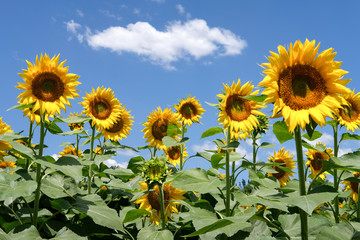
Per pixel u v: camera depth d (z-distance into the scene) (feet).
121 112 7.40
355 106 5.93
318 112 3.79
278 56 3.88
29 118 5.47
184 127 7.82
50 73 4.84
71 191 5.20
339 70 3.87
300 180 3.77
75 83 4.92
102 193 6.34
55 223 4.93
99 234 5.05
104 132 7.48
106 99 7.07
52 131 5.42
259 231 4.82
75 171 4.11
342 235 3.76
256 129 6.32
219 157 4.86
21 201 5.18
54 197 4.64
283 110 3.75
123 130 7.73
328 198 3.38
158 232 4.28
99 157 6.63
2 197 3.67
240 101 4.90
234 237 4.36
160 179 4.58
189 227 4.94
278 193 4.19
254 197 4.23
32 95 4.70
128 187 5.79
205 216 4.29
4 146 4.45
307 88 3.92
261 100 3.87
